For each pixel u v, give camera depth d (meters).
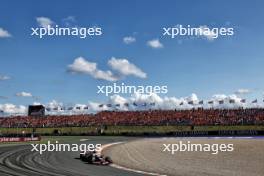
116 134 71.81
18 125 83.69
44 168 24.28
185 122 75.62
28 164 26.42
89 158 27.59
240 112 76.19
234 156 33.78
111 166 25.73
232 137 60.81
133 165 26.59
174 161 29.69
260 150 38.91
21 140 54.59
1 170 23.23
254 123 70.38
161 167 25.70
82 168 24.33
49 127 81.12
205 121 74.81
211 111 79.25
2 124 85.00
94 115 86.00
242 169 25.61
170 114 81.19
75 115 87.44
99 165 26.22
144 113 83.88
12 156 31.86
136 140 55.88
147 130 74.50
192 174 22.70
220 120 73.94
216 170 24.78
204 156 33.62
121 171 23.17
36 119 86.69
